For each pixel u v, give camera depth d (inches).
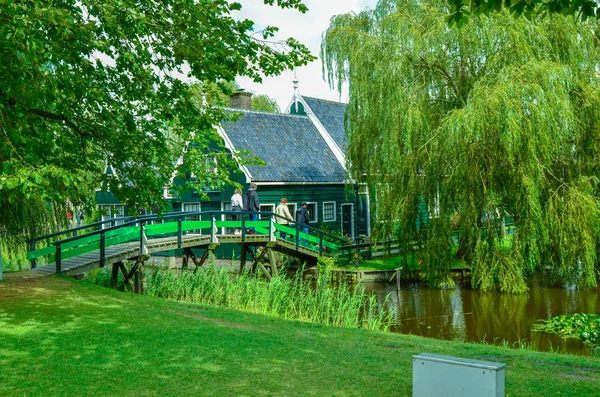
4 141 307.6
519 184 624.7
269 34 373.7
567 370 276.5
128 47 344.2
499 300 645.3
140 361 268.8
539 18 660.7
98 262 606.5
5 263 840.3
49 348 290.0
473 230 659.4
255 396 220.8
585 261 624.7
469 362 184.1
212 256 740.7
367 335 365.4
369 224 1169.4
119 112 398.9
